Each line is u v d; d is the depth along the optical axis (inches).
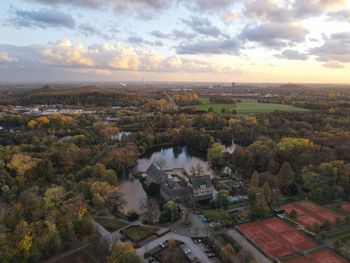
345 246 5349.4
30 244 4857.3
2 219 5403.5
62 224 5457.7
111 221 6422.2
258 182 7751.0
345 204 7135.8
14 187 7352.4
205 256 5231.3
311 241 5664.4
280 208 6914.4
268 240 5698.8
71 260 5034.5
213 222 6314.0
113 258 4690.0
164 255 5246.1
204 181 7603.4
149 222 6363.2
